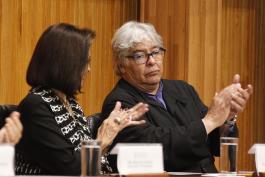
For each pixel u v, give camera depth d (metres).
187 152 5.99
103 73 9.70
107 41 9.75
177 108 6.48
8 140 4.50
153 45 6.37
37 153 5.38
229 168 5.20
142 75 6.35
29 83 5.58
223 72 10.82
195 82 9.73
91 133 6.21
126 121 5.46
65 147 5.40
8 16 8.90
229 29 10.88
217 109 6.05
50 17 9.23
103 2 9.71
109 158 5.98
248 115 11.02
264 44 11.22
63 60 5.52
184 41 9.70
